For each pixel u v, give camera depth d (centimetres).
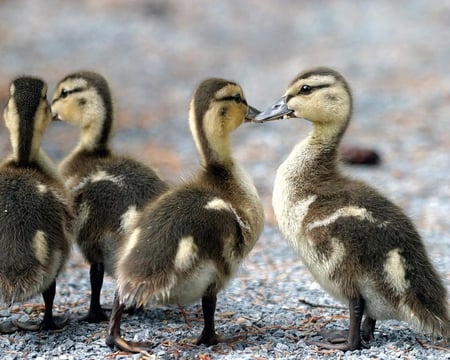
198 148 1284
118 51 4194
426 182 2239
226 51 4328
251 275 1612
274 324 1305
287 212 1227
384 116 2980
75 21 4681
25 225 1166
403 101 3166
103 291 1509
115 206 1297
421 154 2516
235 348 1173
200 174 1265
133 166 1366
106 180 1327
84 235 1316
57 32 4444
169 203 1157
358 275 1137
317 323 1309
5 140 2509
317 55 4153
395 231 1147
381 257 1131
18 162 1288
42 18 4734
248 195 1244
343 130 1302
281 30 4812
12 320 1299
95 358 1128
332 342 1195
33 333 1248
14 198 1188
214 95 1266
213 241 1125
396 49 4141
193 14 5116
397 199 2077
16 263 1140
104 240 1300
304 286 1534
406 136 2719
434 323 1138
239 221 1177
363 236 1136
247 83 3638
